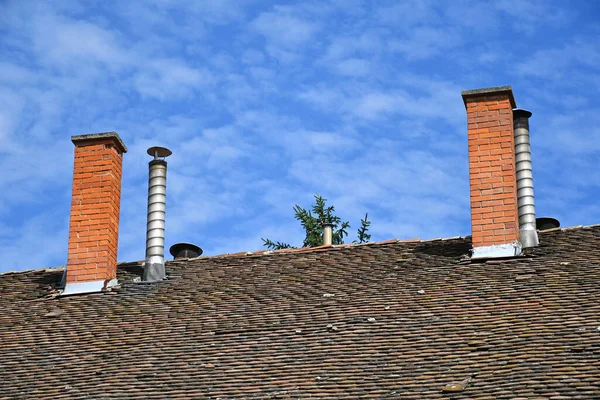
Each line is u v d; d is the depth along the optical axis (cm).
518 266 2219
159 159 2578
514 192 2344
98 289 2441
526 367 1780
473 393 1728
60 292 2450
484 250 2298
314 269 2375
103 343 2159
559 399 1659
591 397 1652
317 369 1903
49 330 2262
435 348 1911
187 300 2308
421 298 2123
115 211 2556
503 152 2380
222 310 2220
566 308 1980
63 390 1975
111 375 2009
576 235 2348
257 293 2283
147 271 2473
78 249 2491
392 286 2206
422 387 1783
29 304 2420
